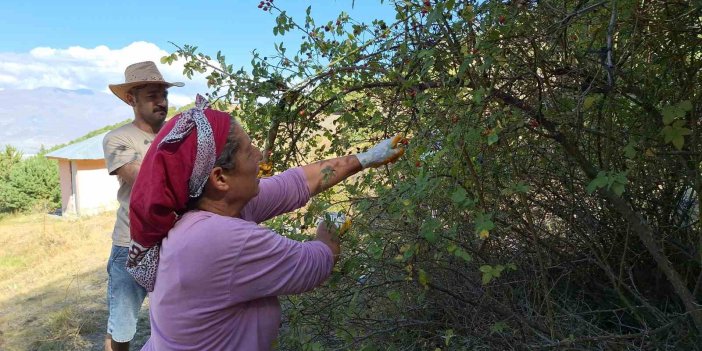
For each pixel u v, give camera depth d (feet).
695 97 6.84
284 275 4.72
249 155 4.78
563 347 6.49
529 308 7.34
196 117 4.53
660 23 6.41
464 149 5.56
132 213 4.58
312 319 7.51
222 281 4.50
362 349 6.49
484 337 7.12
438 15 5.14
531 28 5.80
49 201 51.42
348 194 7.88
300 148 9.04
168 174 4.42
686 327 6.94
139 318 14.61
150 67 10.25
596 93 6.39
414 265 6.74
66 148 45.62
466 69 5.54
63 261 26.25
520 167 7.29
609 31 5.97
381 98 7.78
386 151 6.35
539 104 6.10
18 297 19.54
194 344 4.65
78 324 15.11
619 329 7.89
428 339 7.54
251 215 5.64
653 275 8.39
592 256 8.33
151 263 4.76
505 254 7.92
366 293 7.54
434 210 6.31
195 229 4.50
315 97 8.28
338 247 5.61
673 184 8.06
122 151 9.86
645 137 6.82
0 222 46.34
